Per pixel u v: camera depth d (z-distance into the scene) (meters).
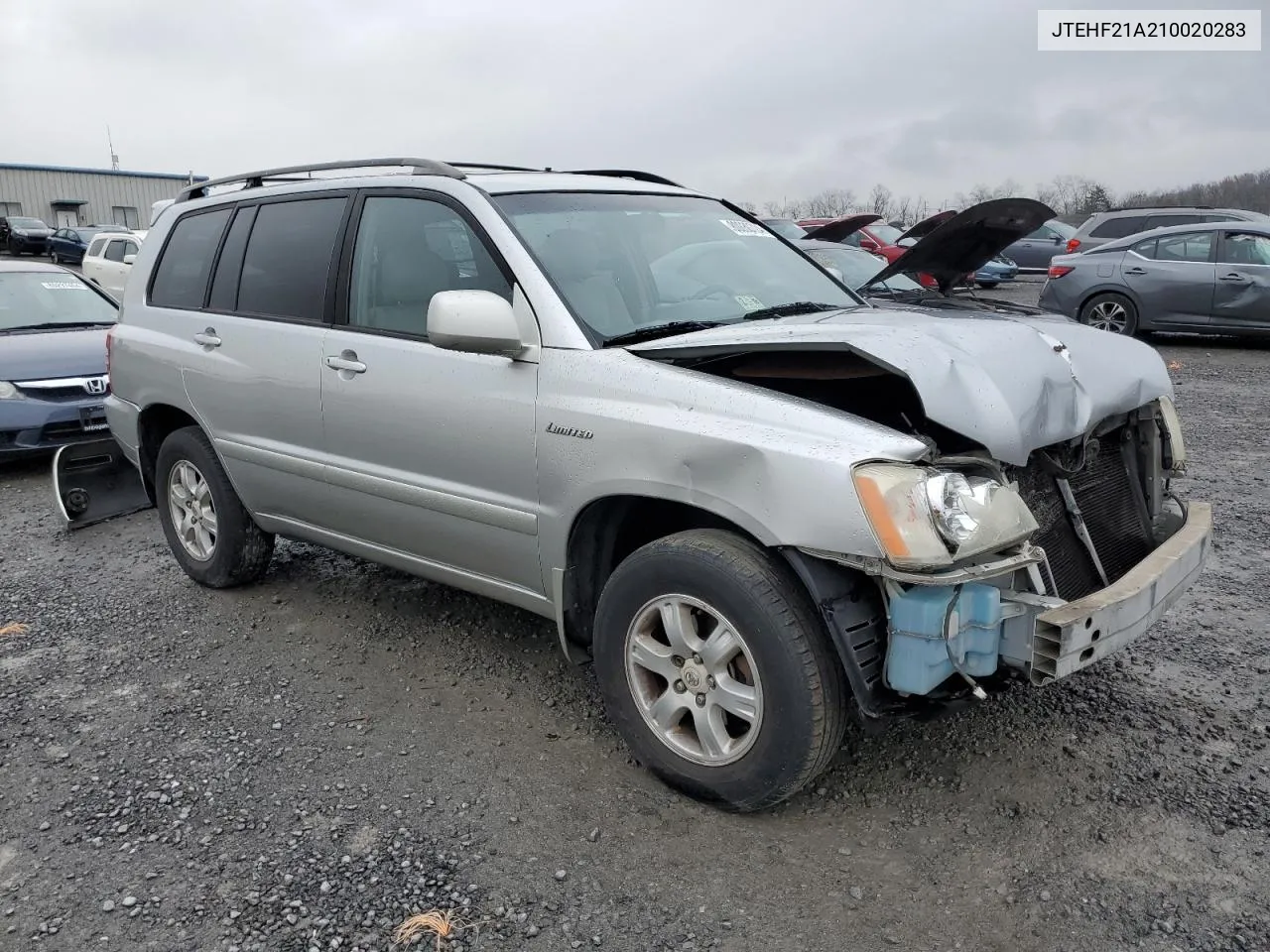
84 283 9.31
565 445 3.15
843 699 2.79
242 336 4.37
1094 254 13.30
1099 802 3.00
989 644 2.65
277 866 2.78
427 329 3.58
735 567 2.77
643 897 2.63
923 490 2.54
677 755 3.04
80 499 6.17
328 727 3.58
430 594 4.86
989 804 3.00
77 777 3.26
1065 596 3.02
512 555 3.46
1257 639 4.14
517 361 3.32
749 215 4.50
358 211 3.99
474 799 3.10
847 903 2.59
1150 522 3.57
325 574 5.19
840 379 2.88
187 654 4.23
